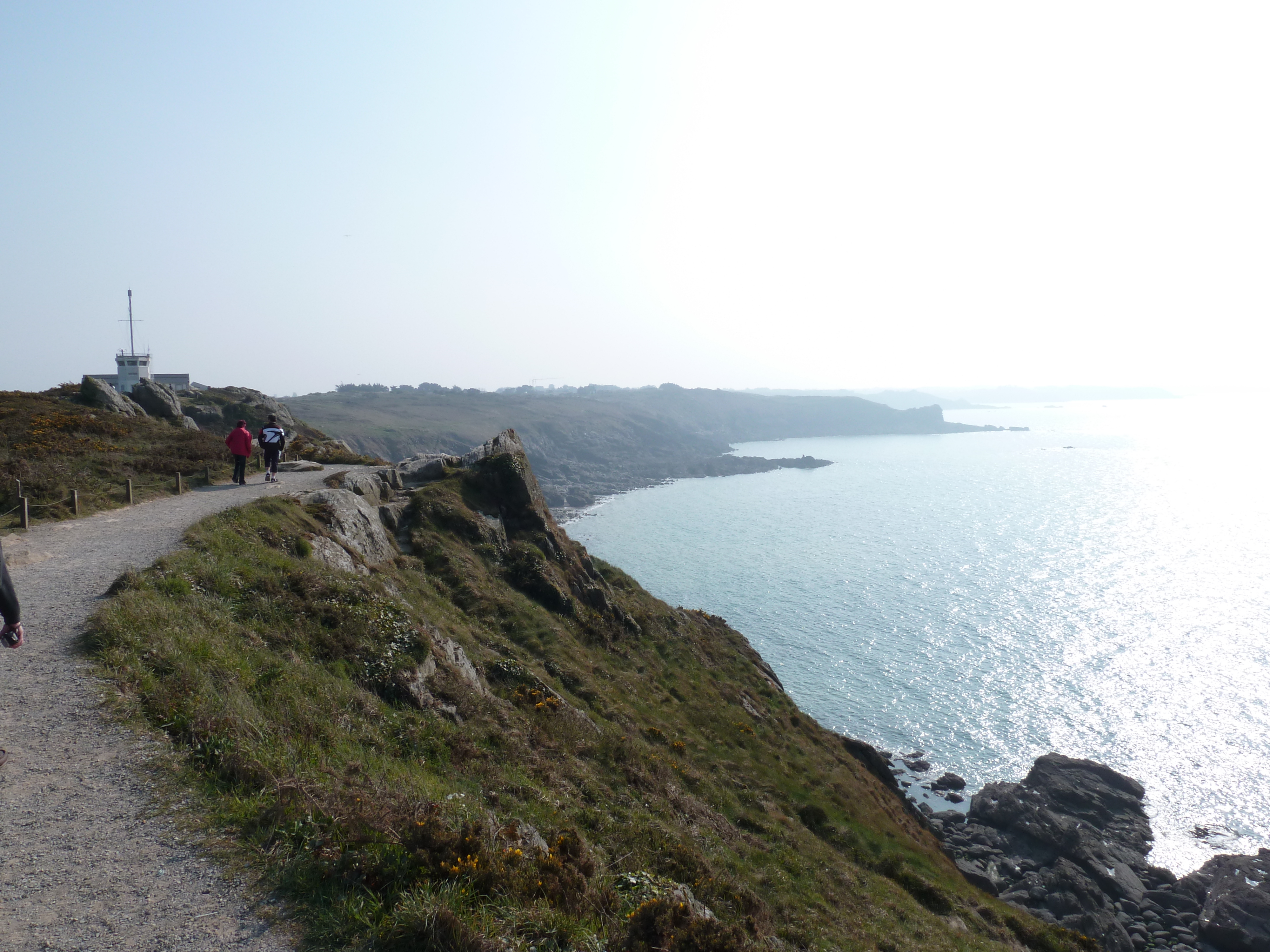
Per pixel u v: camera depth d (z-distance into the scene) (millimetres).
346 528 24141
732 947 7012
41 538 18016
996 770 65188
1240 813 57906
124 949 5266
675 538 174750
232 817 7098
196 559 15414
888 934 18703
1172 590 123500
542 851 8617
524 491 36531
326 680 12469
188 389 71188
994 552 154875
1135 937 43094
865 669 88562
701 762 25109
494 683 19938
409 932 5758
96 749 8109
